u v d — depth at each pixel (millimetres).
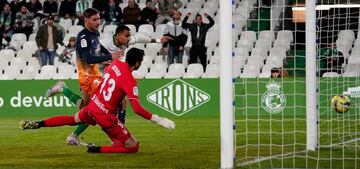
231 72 20953
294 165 21969
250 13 50094
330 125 35188
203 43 47656
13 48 52000
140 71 48219
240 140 30141
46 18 51344
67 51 48844
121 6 55438
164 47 48625
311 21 24750
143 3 56125
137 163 22969
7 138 31891
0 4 54125
